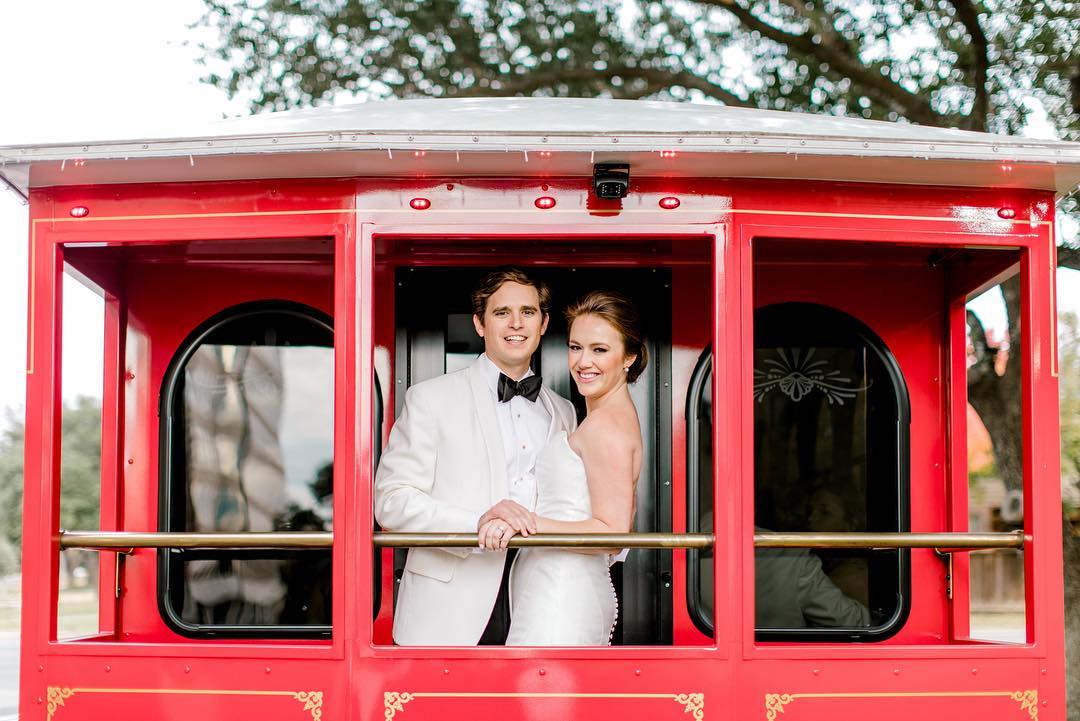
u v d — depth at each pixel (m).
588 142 3.36
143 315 4.60
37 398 3.63
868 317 4.54
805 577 4.46
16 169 3.52
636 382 4.41
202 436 4.57
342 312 3.59
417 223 3.62
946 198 3.68
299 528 4.55
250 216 3.65
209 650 3.51
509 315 3.98
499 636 4.23
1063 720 3.52
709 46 7.68
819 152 3.37
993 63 6.82
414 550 3.97
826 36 7.18
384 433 4.37
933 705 3.49
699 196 3.62
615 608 3.90
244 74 7.72
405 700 3.46
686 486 4.39
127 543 3.61
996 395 6.71
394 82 7.71
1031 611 3.58
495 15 7.68
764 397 4.52
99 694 3.52
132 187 3.68
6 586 17.98
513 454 4.00
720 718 3.46
